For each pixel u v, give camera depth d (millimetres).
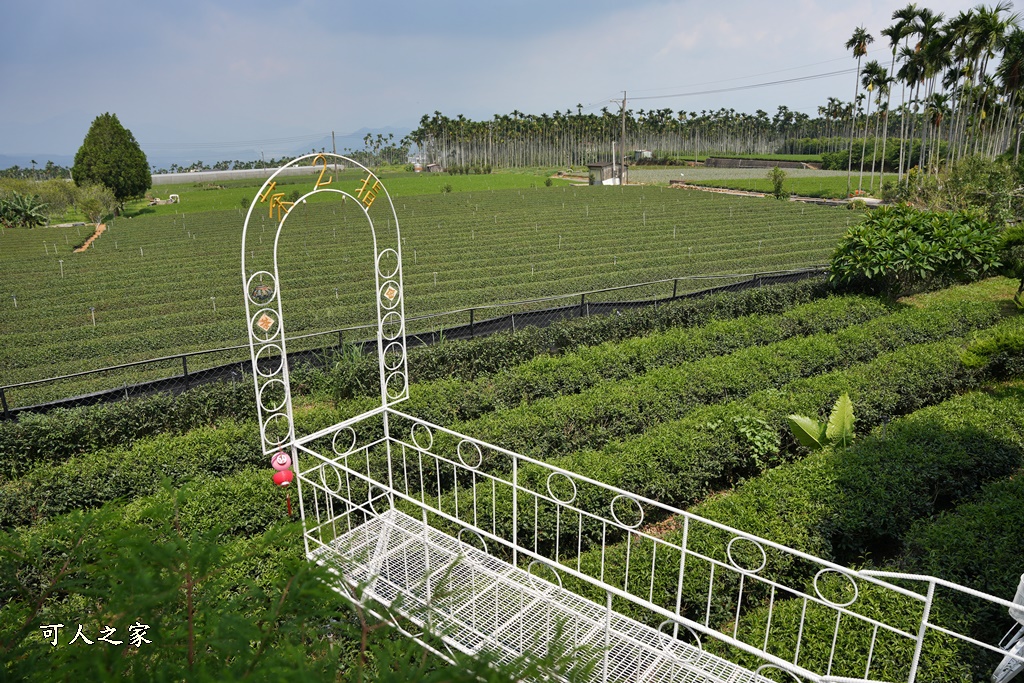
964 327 17781
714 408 12117
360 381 15906
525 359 18078
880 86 69688
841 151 120625
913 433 10805
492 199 76375
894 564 8195
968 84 55031
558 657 2266
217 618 2340
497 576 6398
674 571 7676
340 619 3557
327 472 10453
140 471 11398
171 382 16891
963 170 34500
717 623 7730
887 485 9398
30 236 57969
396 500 9891
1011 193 29859
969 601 7020
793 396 12617
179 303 32094
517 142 160125
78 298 34156
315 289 34219
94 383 19844
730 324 18531
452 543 7418
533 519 9195
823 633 6566
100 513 2740
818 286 22781
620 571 7746
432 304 29312
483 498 9383
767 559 8023
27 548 2727
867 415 12406
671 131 166375
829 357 15680
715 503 9070
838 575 7641
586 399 13039
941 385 13812
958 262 21094
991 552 7734
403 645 2385
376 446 11875
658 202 69000
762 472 10406
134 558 2295
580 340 18922
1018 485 9219
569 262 39250
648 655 5711
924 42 56375
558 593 6535
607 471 9852
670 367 15453
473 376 17516
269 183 6422
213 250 48781
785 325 18766
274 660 2158
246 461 12031
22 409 15688
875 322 17766
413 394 13734
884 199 62094
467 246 46469
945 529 8266
